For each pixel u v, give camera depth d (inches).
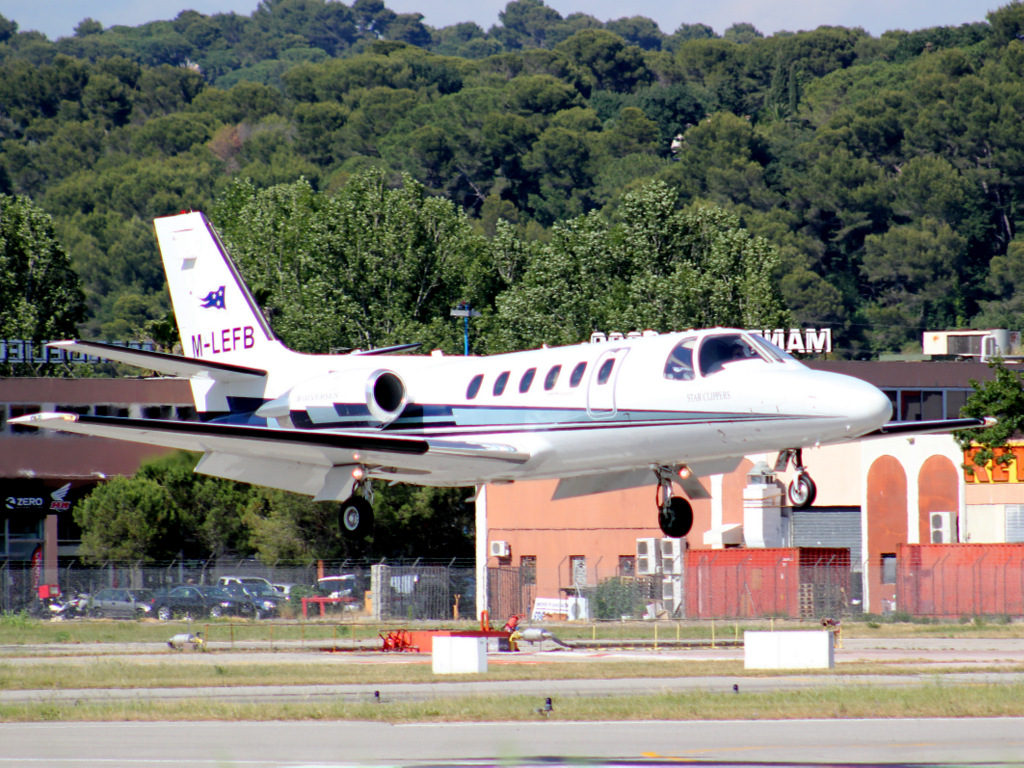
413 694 3048.7
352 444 3503.9
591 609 5964.6
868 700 2659.9
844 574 5674.2
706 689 3051.2
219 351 4372.5
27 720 2549.2
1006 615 5315.0
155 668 3708.2
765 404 3142.2
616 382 3383.4
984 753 2103.8
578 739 2262.6
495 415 3609.7
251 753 2130.9
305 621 5935.0
